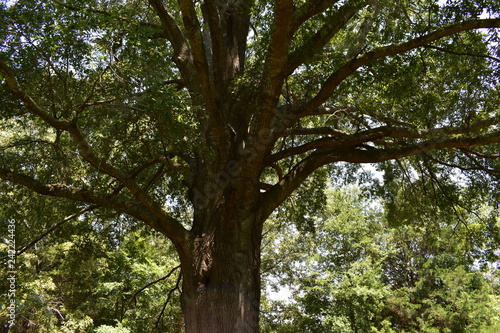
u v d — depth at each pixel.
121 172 8.86
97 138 10.11
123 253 21.27
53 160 11.09
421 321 22.38
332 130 12.77
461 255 15.38
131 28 8.42
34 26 8.50
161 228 9.71
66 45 8.80
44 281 16.08
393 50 9.85
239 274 9.43
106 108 9.12
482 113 11.69
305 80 11.52
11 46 8.75
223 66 11.51
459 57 11.37
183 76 11.21
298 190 17.20
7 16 8.45
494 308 23.20
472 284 24.06
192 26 8.40
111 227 14.75
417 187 15.12
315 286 23.17
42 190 9.27
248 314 9.20
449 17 10.01
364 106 12.21
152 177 14.34
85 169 11.92
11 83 7.71
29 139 11.23
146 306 21.88
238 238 9.73
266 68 8.98
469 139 10.03
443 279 23.98
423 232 23.78
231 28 13.21
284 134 12.41
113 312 24.19
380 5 11.27
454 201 13.64
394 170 15.60
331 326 22.17
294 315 25.70
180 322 22.88
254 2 11.18
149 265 22.03
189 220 16.78
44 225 15.20
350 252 25.86
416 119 12.09
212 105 9.22
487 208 16.89
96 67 8.93
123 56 8.97
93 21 8.10
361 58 9.94
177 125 8.82
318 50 10.09
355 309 22.50
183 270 9.78
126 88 8.80
